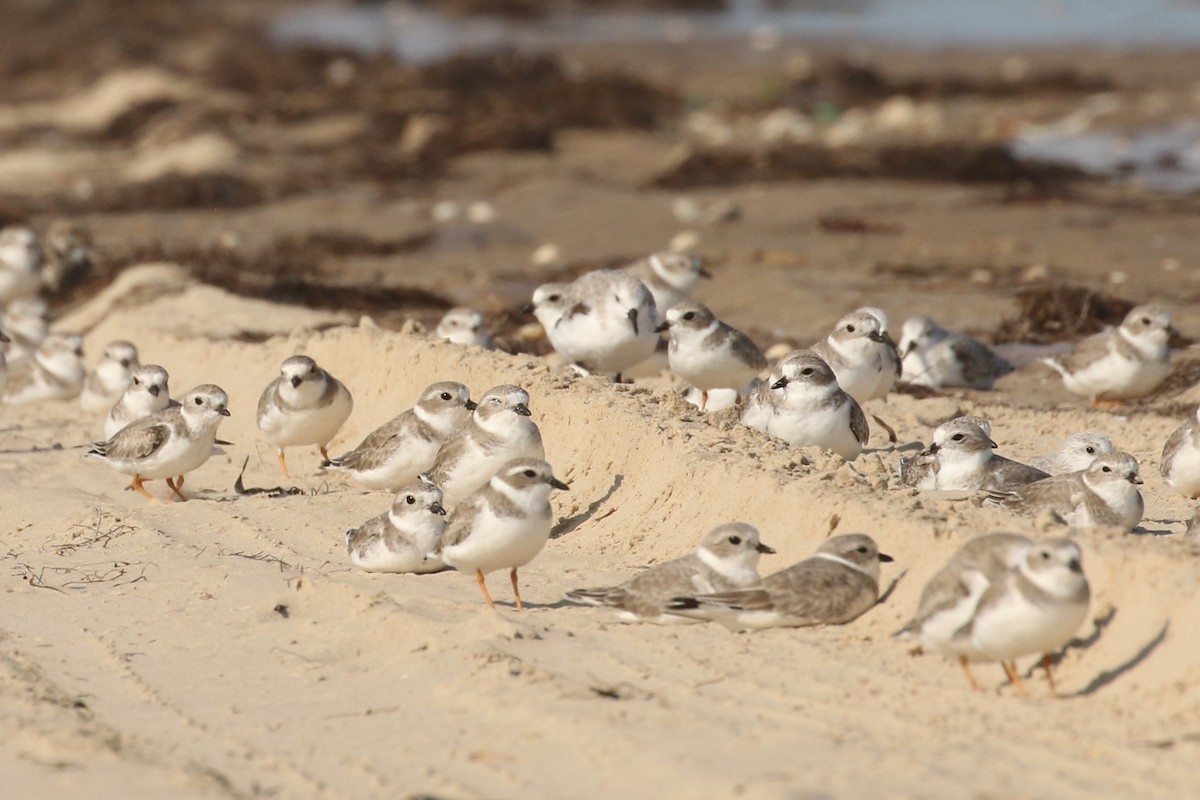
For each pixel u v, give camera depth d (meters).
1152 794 7.75
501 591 11.78
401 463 14.47
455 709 9.41
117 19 74.81
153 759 8.90
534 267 28.73
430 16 79.00
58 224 28.67
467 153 43.22
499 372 15.98
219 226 34.38
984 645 8.91
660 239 31.02
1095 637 9.50
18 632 11.41
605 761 8.47
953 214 32.34
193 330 22.62
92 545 13.66
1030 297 22.83
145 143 46.75
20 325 24.16
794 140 42.75
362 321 19.17
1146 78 50.75
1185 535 11.98
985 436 13.80
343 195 37.62
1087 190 34.91
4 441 18.53
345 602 11.34
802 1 75.31
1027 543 9.08
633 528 12.98
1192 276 25.78
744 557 10.62
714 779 8.06
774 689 9.37
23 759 8.92
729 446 13.48
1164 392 18.94
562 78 50.59
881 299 24.72
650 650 10.14
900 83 51.09
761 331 22.80
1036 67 54.06
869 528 11.21
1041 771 8.05
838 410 14.43
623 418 14.21
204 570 12.63
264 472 16.48
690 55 62.00
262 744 9.10
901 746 8.45
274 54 60.19
